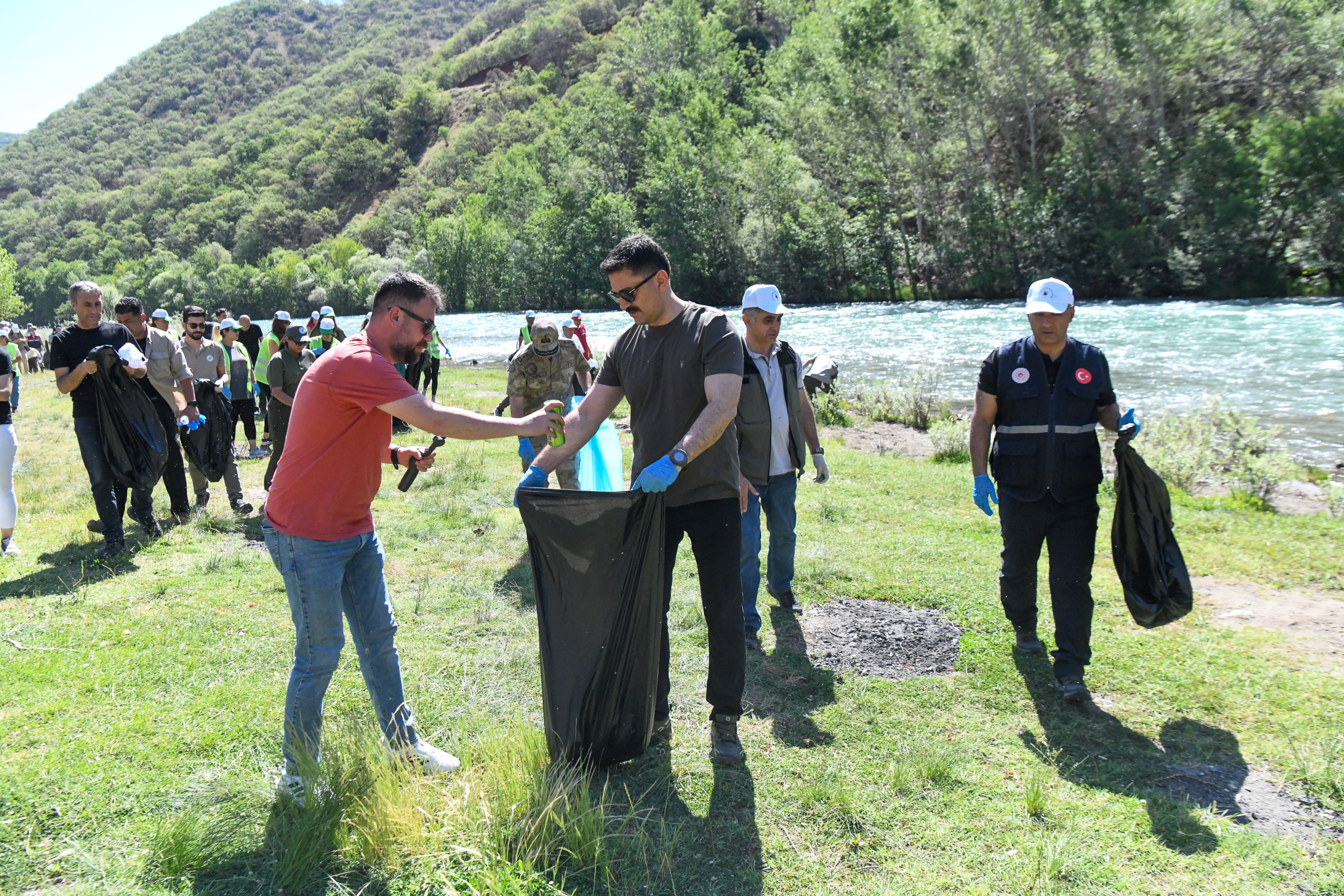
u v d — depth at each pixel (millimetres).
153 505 8117
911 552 6141
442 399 15320
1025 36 39594
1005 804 3133
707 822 3025
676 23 79375
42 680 4066
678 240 51938
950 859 2826
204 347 7719
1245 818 3057
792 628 4879
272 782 3152
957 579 5535
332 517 3002
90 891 2561
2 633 4664
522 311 64375
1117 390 15656
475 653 4473
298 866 2652
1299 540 6363
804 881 2715
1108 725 3715
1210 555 6027
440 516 7492
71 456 11195
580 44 154500
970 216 41969
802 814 3070
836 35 46844
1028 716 3811
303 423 2943
